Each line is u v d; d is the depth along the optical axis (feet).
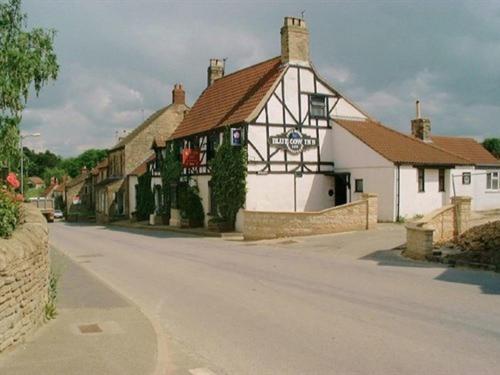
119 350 21.62
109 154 183.62
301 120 93.61
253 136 88.43
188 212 103.81
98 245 77.36
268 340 24.18
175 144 117.50
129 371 18.98
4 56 42.86
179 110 168.76
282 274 43.21
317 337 24.40
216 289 37.58
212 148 101.09
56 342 22.65
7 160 44.65
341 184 95.96
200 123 108.68
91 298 32.71
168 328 26.89
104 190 172.24
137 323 26.35
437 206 91.97
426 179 90.38
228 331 26.00
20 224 26.94
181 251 64.85
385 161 86.12
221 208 92.63
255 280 40.81
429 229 47.55
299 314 29.04
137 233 103.71
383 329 25.36
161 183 132.36
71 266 47.93
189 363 21.25
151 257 59.31
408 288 35.19
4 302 20.61
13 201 26.30
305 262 50.03
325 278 40.42
